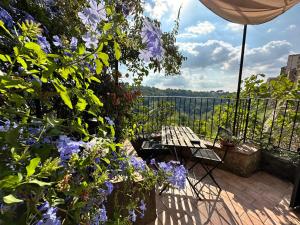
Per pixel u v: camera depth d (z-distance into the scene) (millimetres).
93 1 676
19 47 581
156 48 797
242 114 3816
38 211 569
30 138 681
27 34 599
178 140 2570
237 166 3156
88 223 858
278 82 4012
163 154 3777
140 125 3311
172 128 3316
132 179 1420
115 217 1257
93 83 1904
